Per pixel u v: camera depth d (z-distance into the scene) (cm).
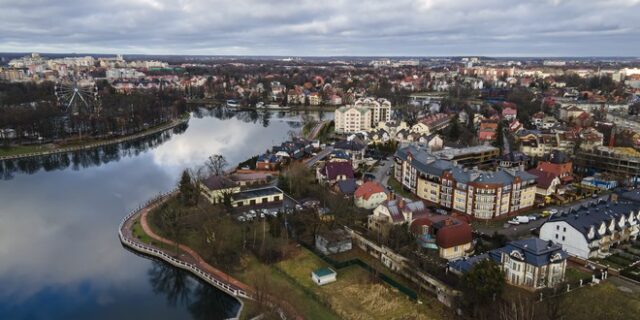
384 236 13775
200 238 14638
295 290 11625
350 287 11800
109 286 12900
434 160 18812
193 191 17725
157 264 14000
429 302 11062
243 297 11512
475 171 17288
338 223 15325
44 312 11600
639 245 14250
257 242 13950
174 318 11462
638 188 17450
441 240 13162
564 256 11581
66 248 15088
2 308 11750
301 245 14238
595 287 11625
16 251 14875
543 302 10581
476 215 16450
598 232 13538
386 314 10594
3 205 19375
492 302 10031
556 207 17712
